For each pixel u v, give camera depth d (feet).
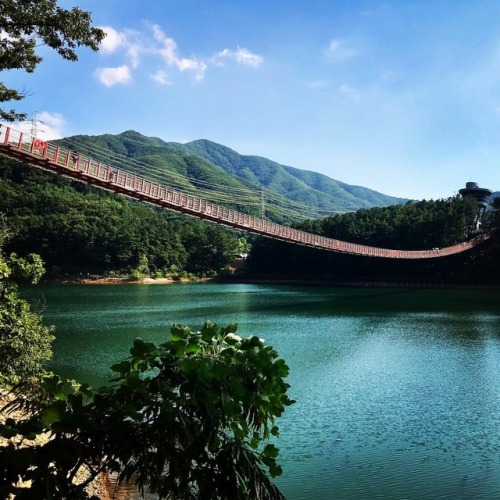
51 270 272.72
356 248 174.09
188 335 7.37
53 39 31.04
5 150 64.44
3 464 5.74
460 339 83.66
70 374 55.62
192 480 6.65
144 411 6.59
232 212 114.11
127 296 178.91
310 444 35.81
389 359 66.85
